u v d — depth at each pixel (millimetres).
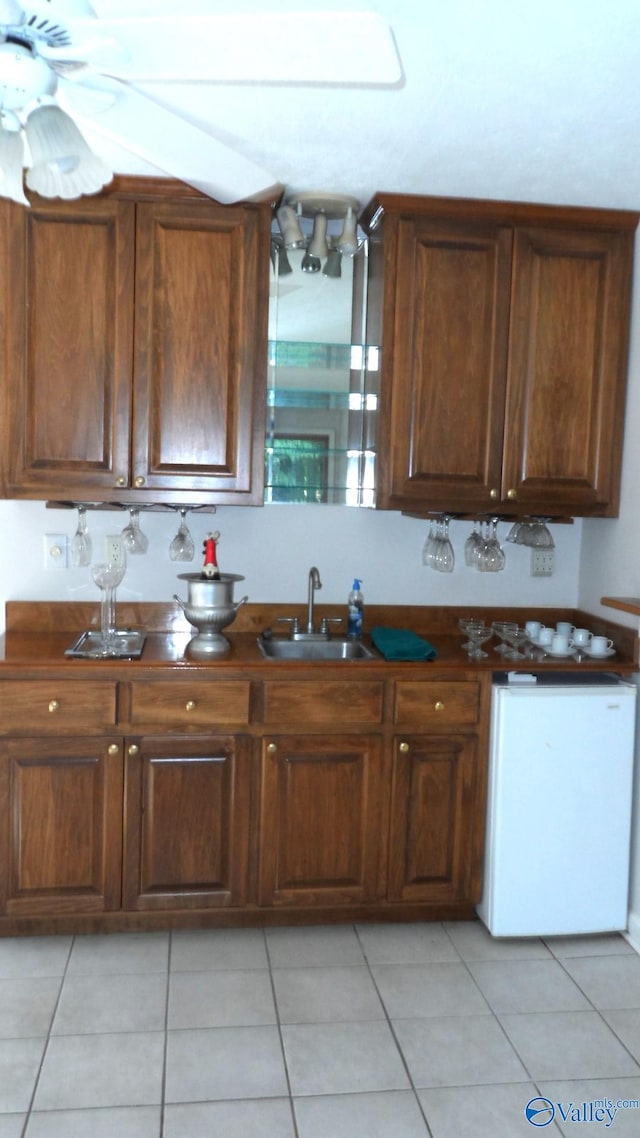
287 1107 2014
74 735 2631
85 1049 2191
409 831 2805
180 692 2654
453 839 2826
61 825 2656
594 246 2912
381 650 2852
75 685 2613
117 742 2648
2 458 2725
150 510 3111
